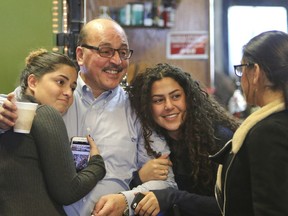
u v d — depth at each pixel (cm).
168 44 437
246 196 164
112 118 235
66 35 280
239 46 446
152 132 238
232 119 251
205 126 236
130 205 217
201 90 245
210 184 233
